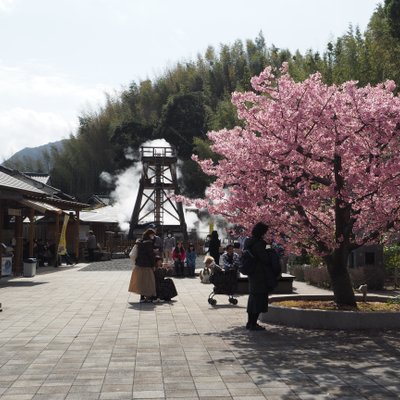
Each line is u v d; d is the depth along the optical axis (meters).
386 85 11.27
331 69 46.41
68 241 39.16
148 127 76.75
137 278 14.78
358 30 50.19
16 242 25.81
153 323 11.35
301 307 11.58
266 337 9.72
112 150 82.38
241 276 17.64
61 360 7.98
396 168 9.89
